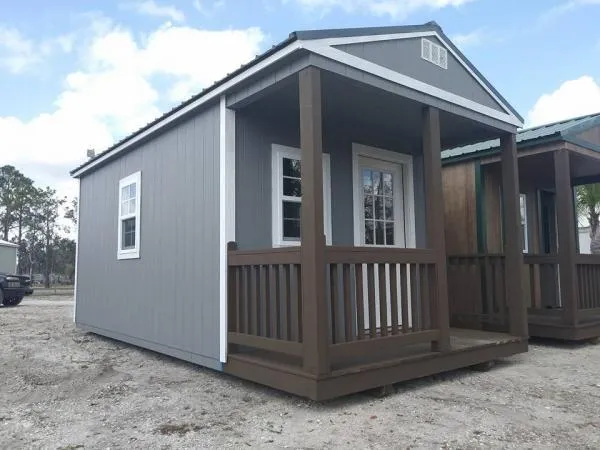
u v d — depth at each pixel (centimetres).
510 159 574
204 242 481
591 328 635
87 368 511
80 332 803
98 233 748
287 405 367
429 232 453
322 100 465
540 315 697
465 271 631
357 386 364
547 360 541
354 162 575
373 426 320
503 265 619
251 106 480
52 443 301
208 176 481
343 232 554
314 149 357
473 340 510
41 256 3591
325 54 375
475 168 745
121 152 669
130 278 636
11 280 1426
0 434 318
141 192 618
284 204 503
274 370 379
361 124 556
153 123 564
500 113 555
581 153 654
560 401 376
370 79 415
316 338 343
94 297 749
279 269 395
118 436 311
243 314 428
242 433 311
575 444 288
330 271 368
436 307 441
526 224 826
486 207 748
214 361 457
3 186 3447
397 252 412
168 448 289
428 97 471
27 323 940
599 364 519
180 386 432
